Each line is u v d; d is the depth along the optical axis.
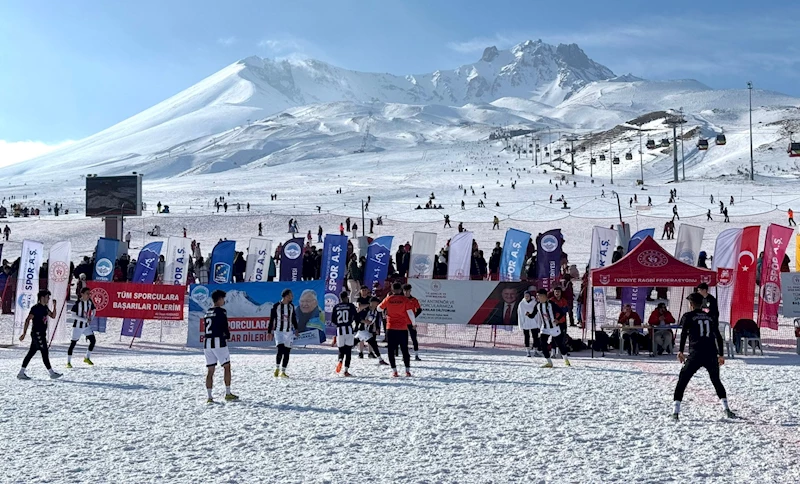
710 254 46.94
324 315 24.03
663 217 71.06
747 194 93.19
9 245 62.12
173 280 29.33
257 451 9.82
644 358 20.31
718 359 11.90
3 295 30.80
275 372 16.62
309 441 10.34
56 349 23.75
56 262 24.97
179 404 13.28
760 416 11.69
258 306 23.88
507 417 11.76
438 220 76.31
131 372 17.52
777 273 22.72
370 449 9.84
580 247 55.03
